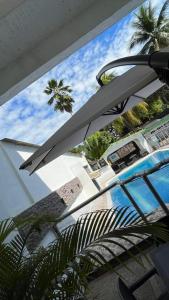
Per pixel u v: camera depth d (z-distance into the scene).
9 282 2.20
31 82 4.39
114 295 3.42
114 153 20.91
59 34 3.96
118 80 2.65
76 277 2.16
